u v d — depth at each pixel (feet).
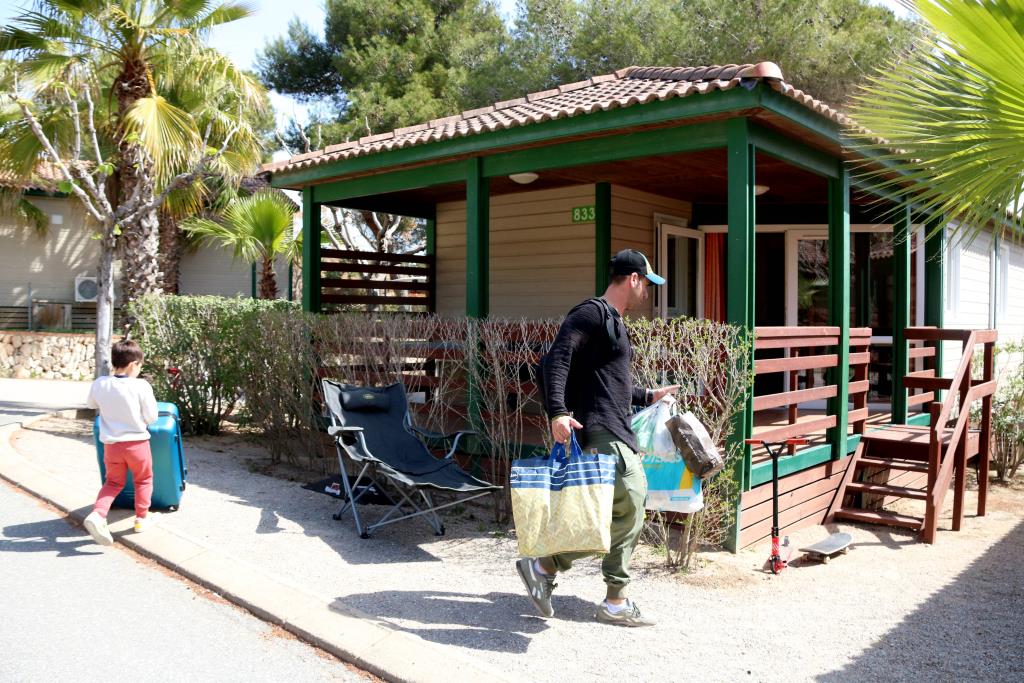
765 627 14.32
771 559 17.81
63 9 35.47
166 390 32.89
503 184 31.86
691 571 17.35
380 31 76.13
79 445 29.43
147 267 39.32
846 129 21.21
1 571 15.94
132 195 39.45
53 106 40.70
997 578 17.99
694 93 18.98
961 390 23.98
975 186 14.53
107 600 14.61
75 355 57.36
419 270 38.04
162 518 19.75
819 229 35.50
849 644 13.66
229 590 14.89
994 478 31.48
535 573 13.80
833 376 26.53
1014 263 47.47
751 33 54.85
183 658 12.34
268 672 11.99
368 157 27.32
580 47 61.52
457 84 66.85
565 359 12.80
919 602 16.07
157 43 37.78
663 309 34.22
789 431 20.48
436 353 23.43
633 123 20.33
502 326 22.27
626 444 13.14
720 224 36.17
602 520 12.43
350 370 25.13
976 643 13.84
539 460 13.08
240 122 40.96
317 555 17.51
